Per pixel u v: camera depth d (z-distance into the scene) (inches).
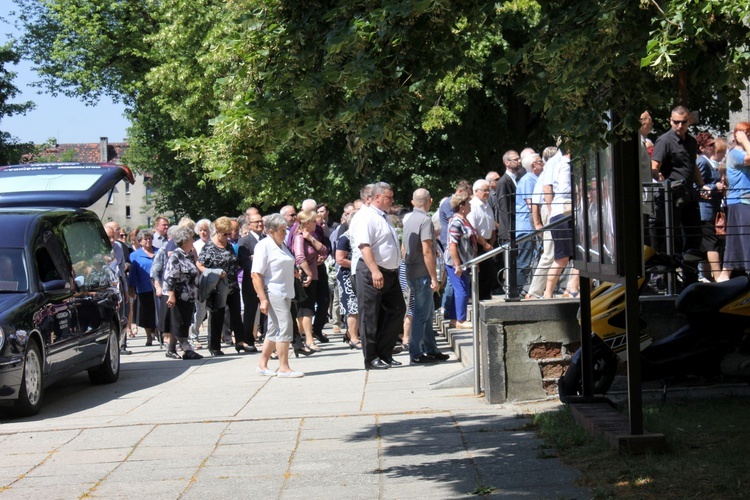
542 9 219.0
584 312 311.0
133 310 794.8
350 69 208.5
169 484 265.3
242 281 611.5
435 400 373.4
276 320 468.4
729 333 319.0
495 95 1120.8
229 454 298.4
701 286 318.7
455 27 223.8
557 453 271.7
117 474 280.4
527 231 371.9
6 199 525.0
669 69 182.5
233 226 614.9
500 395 356.5
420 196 478.6
